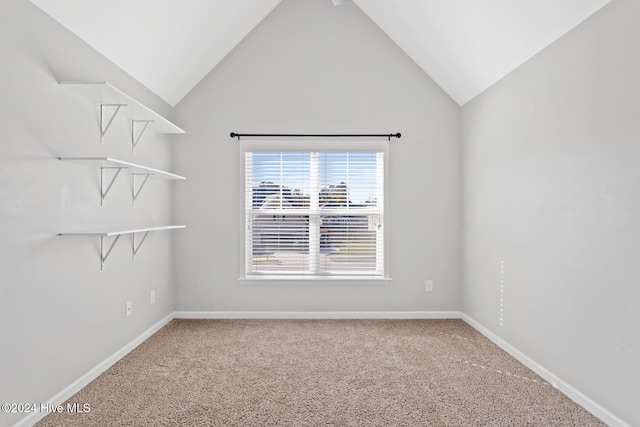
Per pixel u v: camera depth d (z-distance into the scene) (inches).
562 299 93.3
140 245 122.9
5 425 71.6
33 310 78.4
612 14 77.9
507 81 119.7
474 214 143.0
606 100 79.5
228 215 155.1
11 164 72.8
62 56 87.4
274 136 155.0
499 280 124.6
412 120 155.6
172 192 153.9
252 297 155.8
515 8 97.5
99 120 101.5
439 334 135.9
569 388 90.2
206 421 79.7
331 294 156.1
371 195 156.6
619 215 76.2
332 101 155.1
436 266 156.4
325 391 92.9
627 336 74.3
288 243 156.8
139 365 108.3
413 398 89.4
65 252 88.4
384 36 155.0
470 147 146.1
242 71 154.5
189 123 154.3
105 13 93.4
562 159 93.6
